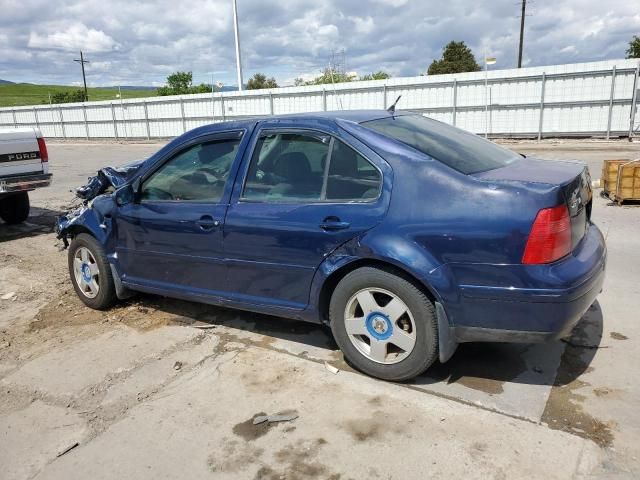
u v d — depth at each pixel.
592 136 19.89
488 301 2.96
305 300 3.55
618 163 8.87
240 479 2.60
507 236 2.86
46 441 2.99
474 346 3.82
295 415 3.08
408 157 3.19
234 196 3.78
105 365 3.82
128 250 4.46
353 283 3.31
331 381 3.44
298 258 3.47
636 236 6.56
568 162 3.69
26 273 6.18
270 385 3.43
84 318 4.72
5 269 6.36
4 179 7.87
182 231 4.01
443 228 2.99
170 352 3.97
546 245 2.83
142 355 3.94
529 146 18.66
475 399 3.15
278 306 3.68
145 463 2.75
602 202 8.80
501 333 3.00
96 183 5.12
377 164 3.24
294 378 3.50
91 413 3.24
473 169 3.20
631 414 2.94
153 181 4.29
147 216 4.22
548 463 2.58
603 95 19.28
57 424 3.15
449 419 2.96
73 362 3.90
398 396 3.22
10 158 7.99
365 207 3.22
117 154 23.14
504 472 2.53
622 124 19.31
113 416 3.19
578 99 19.67
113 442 2.94
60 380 3.65
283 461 2.71
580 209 3.16
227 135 3.93
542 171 3.26
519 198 2.87
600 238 3.49
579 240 3.17
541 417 2.95
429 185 3.08
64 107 36.59
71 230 5.01
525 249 2.84
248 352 3.90
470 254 2.94
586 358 3.58
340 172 3.38
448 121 22.08
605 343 3.77
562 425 2.87
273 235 3.54
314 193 3.46
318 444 2.82
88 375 3.70
